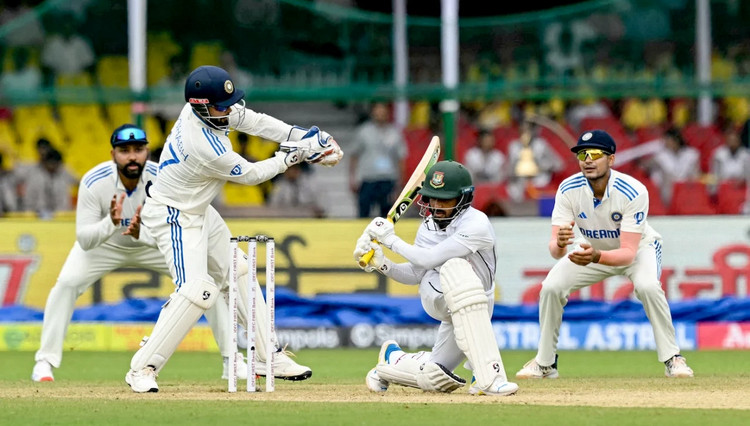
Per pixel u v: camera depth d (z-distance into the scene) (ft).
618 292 137.59
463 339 73.82
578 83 146.41
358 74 171.83
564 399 72.23
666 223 138.00
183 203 80.07
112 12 184.24
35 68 184.24
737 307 136.36
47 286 139.54
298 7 171.42
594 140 91.25
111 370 109.81
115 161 94.89
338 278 139.74
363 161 157.99
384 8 201.57
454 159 143.84
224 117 77.92
